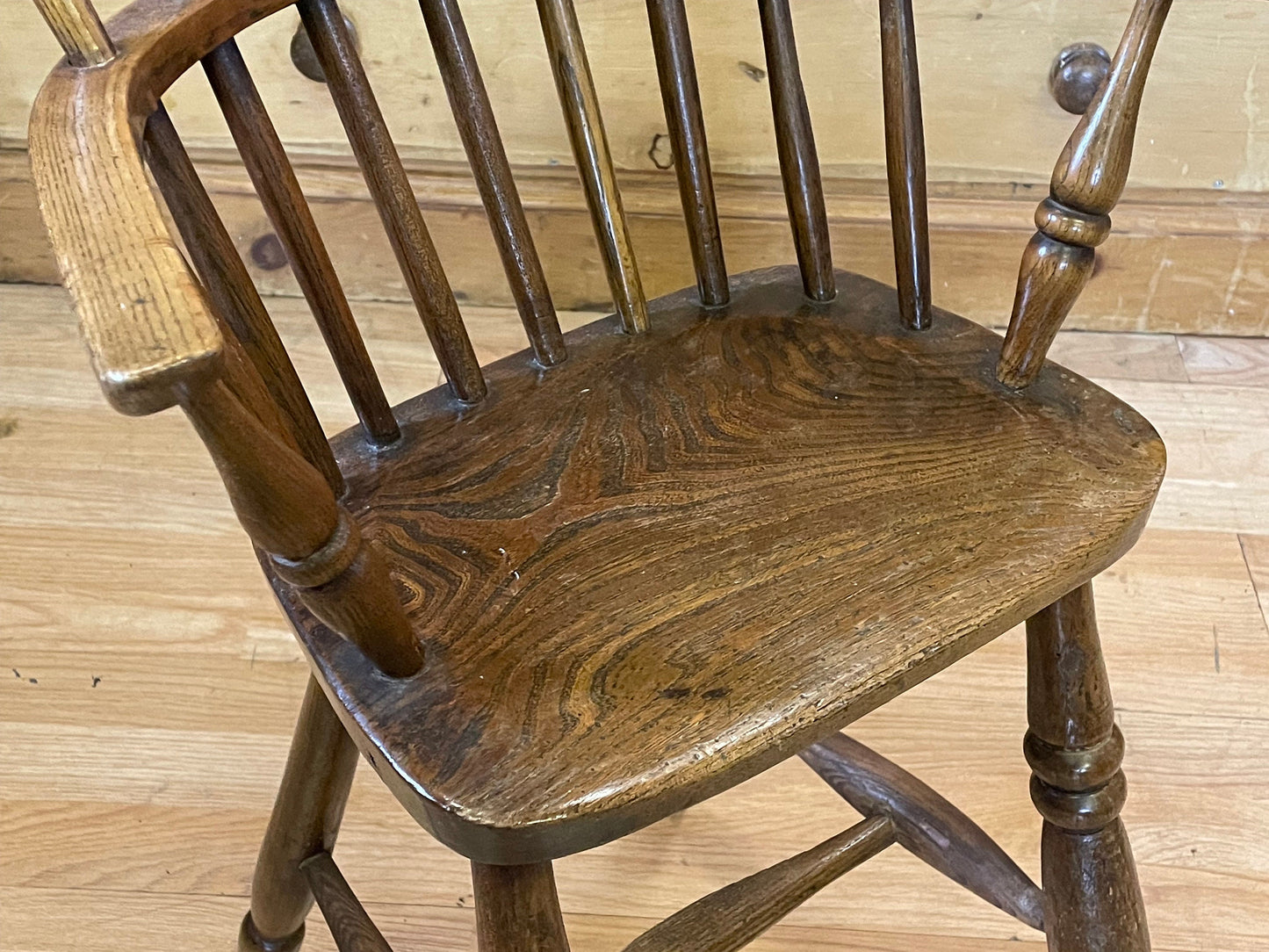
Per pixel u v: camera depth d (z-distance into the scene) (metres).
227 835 1.01
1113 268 1.43
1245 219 1.37
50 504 1.29
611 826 0.47
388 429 0.66
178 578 1.22
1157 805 1.02
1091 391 0.66
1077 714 0.67
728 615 0.53
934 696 1.12
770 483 0.61
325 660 0.52
